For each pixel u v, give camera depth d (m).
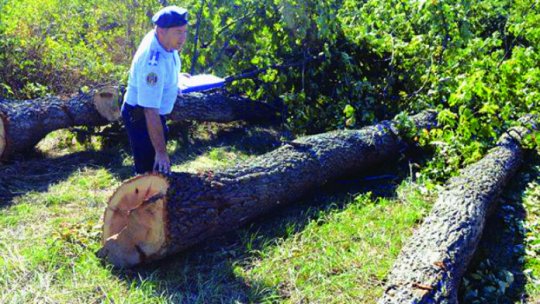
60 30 8.35
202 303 3.51
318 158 4.88
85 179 5.30
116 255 3.83
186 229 3.81
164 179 3.76
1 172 5.35
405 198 4.88
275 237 4.26
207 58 7.08
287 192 4.57
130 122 4.12
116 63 8.46
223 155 6.01
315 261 3.93
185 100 6.34
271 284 3.70
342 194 5.06
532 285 3.74
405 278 3.39
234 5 6.77
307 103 6.52
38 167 5.58
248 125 7.01
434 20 6.33
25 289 3.56
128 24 8.37
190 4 7.04
